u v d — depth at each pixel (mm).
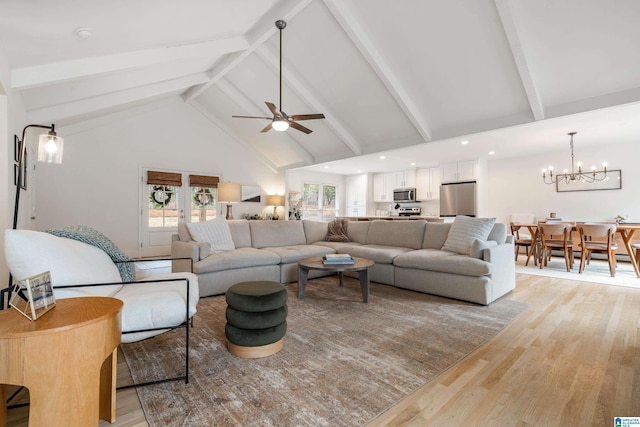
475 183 6750
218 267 3285
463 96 4090
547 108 3838
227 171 7234
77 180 5352
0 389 1203
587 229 4566
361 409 1412
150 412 1385
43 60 2809
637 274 4332
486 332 2332
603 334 2295
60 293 1529
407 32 3475
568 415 1372
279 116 3592
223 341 2184
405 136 5348
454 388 1589
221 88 5746
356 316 2695
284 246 4551
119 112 5797
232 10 3174
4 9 1958
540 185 6598
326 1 3311
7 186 2719
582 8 2688
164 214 6316
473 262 3053
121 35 2830
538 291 3574
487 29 3133
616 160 5719
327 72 4504
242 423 1313
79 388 1106
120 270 2104
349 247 4262
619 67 3115
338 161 6984
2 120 2684
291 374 1723
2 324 1084
